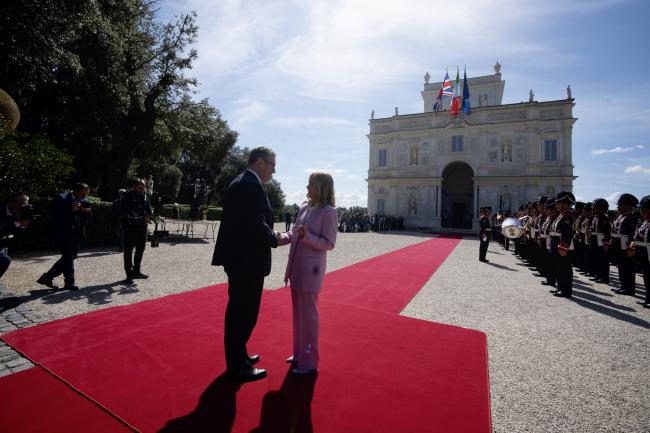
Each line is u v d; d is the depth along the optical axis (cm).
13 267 773
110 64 1653
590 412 282
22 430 230
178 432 232
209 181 4844
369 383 311
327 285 736
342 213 3072
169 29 1967
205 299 562
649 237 641
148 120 1989
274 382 308
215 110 2445
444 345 409
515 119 3412
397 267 1020
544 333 475
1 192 798
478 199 3503
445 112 3709
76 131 1833
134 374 311
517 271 1033
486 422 256
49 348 359
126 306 514
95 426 237
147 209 706
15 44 1127
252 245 312
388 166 3959
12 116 907
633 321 542
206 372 320
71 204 598
